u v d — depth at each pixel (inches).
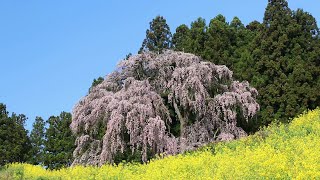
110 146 906.7
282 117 1122.0
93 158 945.5
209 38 1243.8
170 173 599.5
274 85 1149.7
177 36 1481.3
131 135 887.1
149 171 648.4
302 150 571.8
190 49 1248.2
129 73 993.5
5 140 1563.7
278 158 515.5
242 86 997.2
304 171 451.5
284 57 1178.0
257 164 524.7
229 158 612.7
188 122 967.0
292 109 1116.5
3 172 815.1
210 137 952.3
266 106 1146.7
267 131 815.1
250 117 997.2
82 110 965.8
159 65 972.6
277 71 1165.1
